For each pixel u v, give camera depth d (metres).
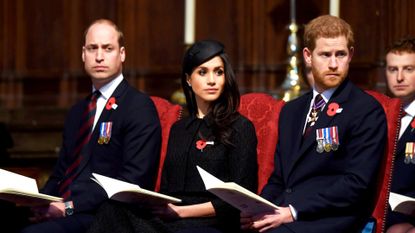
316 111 13.84
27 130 21.91
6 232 16.97
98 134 15.01
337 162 13.45
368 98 13.55
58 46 25.70
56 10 25.70
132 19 24.94
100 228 13.43
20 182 14.17
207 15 24.17
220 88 14.30
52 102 25.61
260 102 14.98
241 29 23.89
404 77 15.34
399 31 20.53
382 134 13.33
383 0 21.17
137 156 14.61
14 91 25.95
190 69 14.39
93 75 15.20
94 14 25.34
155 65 24.81
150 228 13.45
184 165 14.27
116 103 15.08
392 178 14.93
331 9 18.98
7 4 25.97
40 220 14.65
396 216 14.77
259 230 13.25
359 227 13.45
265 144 14.67
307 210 13.15
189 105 14.73
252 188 14.00
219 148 14.13
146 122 14.77
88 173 15.00
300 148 13.77
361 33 22.28
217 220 13.94
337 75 13.46
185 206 13.90
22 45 25.97
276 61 23.64
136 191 13.02
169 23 24.72
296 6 23.27
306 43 13.70
